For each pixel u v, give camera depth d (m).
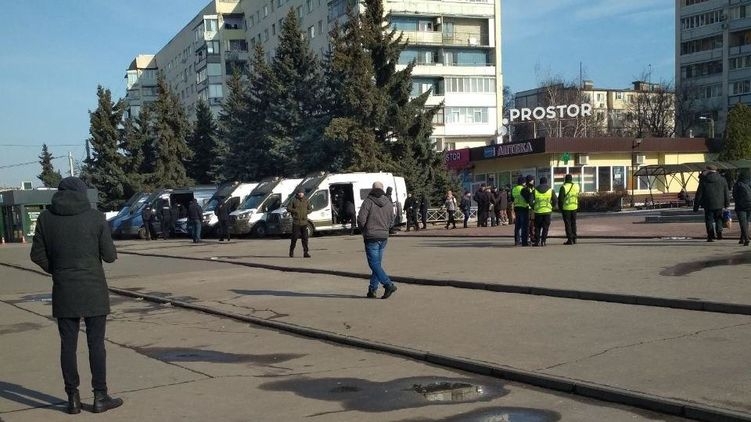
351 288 12.27
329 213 29.39
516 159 45.16
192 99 101.00
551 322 8.27
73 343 5.67
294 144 39.06
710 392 5.29
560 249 16.41
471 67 70.00
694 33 83.12
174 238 34.94
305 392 6.05
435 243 21.28
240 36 88.75
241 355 7.73
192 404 5.78
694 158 47.00
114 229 36.81
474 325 8.37
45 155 82.50
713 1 81.00
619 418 5.06
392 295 11.11
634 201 42.19
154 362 7.49
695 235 17.88
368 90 34.84
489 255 15.94
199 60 92.06
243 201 32.94
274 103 41.38
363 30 35.44
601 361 6.38
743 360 6.15
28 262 22.84
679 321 7.91
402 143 35.97
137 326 9.94
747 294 8.84
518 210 17.98
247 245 25.19
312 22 71.62
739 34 79.00
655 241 17.14
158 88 52.91
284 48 41.25
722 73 80.31
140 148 52.81
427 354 7.06
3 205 41.50
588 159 43.16
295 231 18.42
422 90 69.06
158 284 14.59
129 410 5.66
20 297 13.91
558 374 6.03
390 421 5.17
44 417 5.54
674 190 46.44
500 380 6.25
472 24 70.88
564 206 17.56
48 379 6.88
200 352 7.98
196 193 36.72
